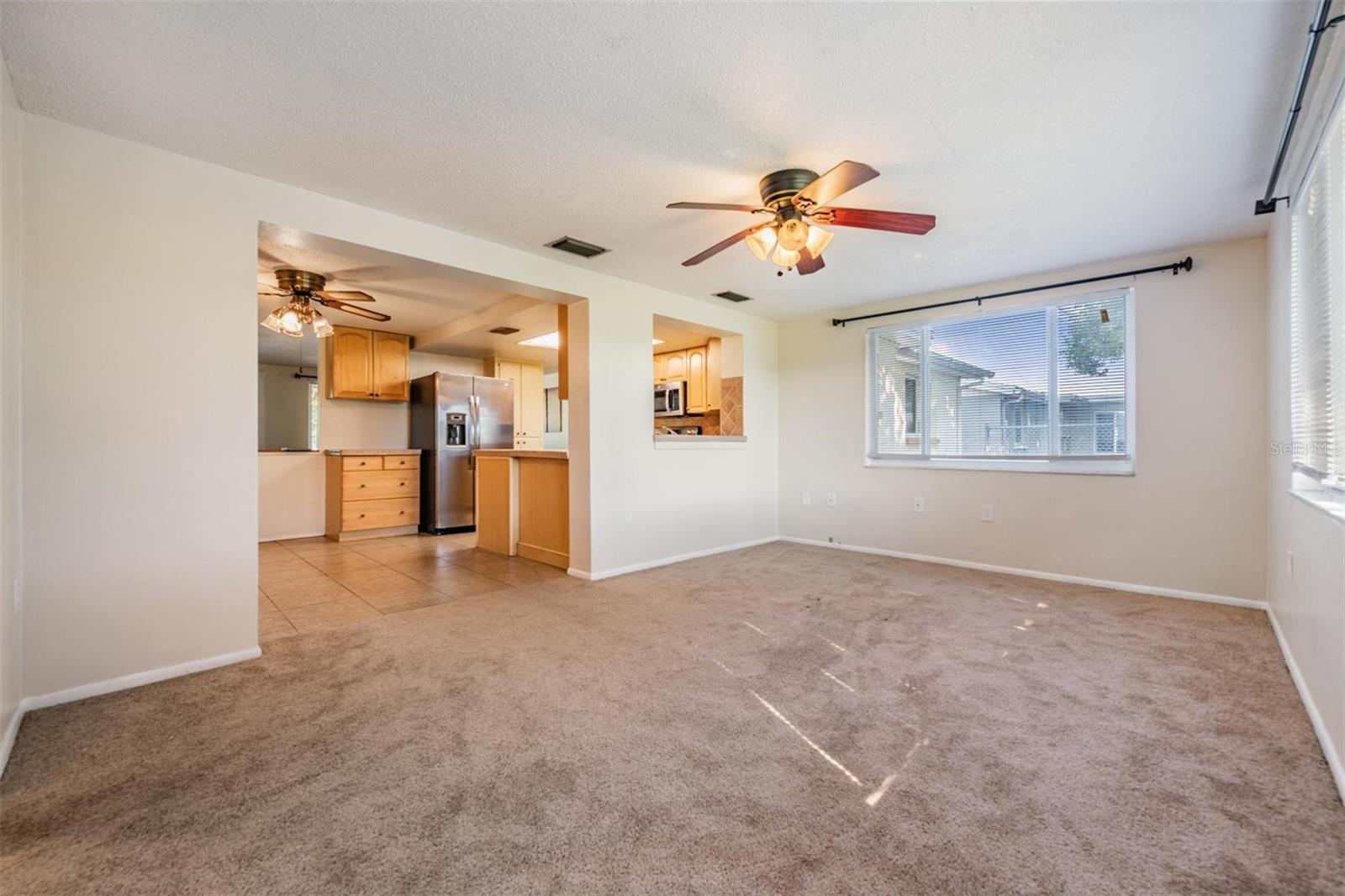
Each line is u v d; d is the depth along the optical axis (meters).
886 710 2.01
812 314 5.17
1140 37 1.63
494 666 2.41
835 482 5.10
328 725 1.91
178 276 2.31
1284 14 1.54
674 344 6.28
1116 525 3.67
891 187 2.60
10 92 1.85
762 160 2.36
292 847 1.33
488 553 5.01
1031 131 2.13
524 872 1.26
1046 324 3.96
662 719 1.95
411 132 2.16
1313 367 2.16
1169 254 3.47
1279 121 2.05
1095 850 1.31
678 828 1.40
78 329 2.10
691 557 4.63
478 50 1.71
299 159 2.36
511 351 6.81
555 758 1.71
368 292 4.55
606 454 4.04
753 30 1.62
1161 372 3.51
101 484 2.14
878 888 1.21
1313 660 1.97
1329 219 1.87
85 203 2.11
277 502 5.77
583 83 1.87
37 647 2.01
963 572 4.10
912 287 4.25
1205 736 1.82
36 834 1.37
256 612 2.51
